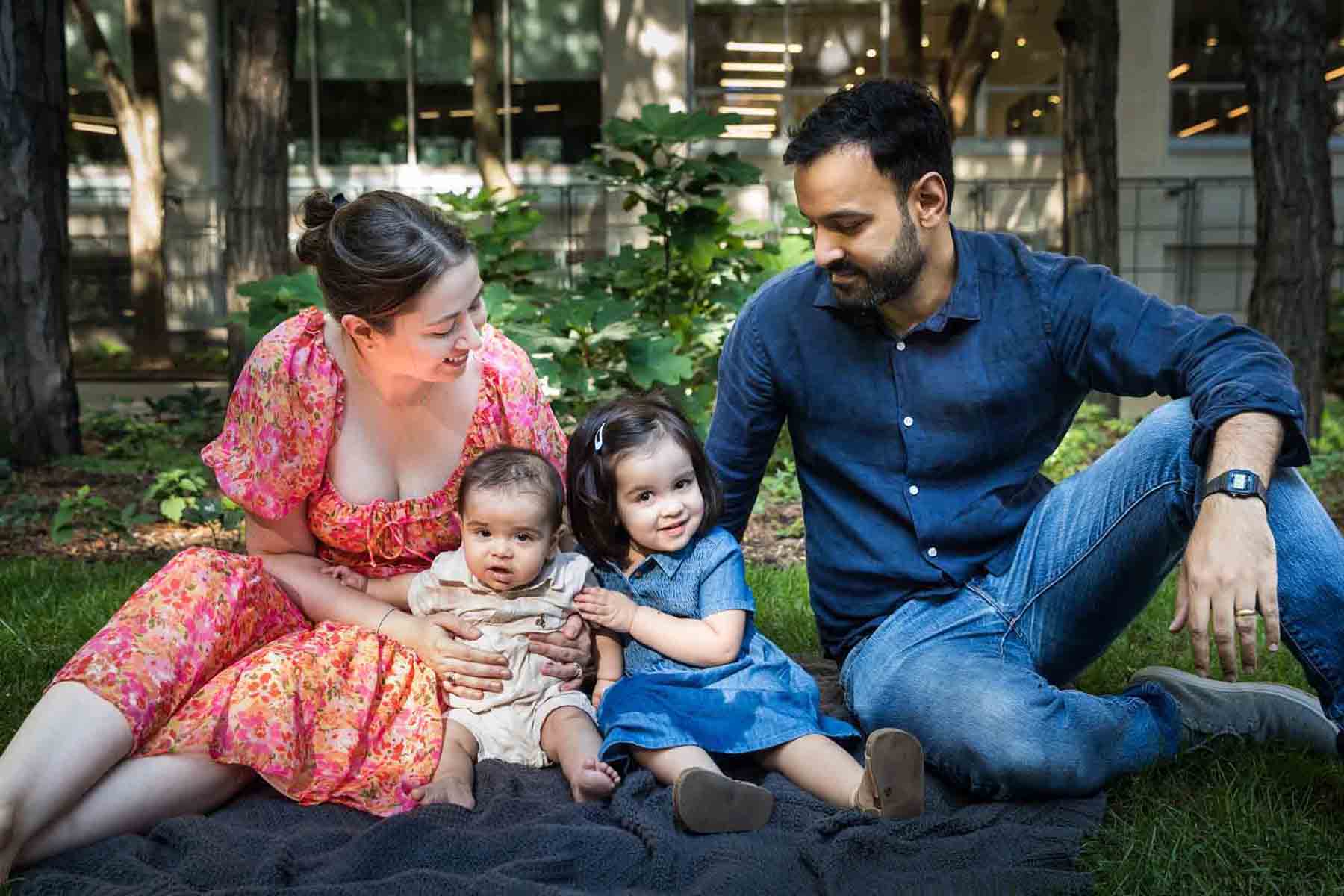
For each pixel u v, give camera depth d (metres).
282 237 8.92
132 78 14.77
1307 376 8.16
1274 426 2.36
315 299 5.82
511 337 5.61
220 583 2.58
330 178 14.79
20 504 6.44
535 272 7.63
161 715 2.43
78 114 14.77
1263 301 8.24
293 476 2.80
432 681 2.82
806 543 3.12
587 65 14.66
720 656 2.82
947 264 2.76
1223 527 2.28
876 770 2.41
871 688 2.79
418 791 2.55
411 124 14.77
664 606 2.93
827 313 2.89
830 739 2.68
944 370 2.80
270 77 8.74
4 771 2.19
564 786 2.69
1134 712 2.71
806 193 2.58
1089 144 9.66
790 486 6.79
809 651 4.01
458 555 2.93
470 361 2.94
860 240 2.57
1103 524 2.70
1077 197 9.76
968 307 2.76
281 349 2.77
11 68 7.62
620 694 2.75
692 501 2.92
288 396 2.77
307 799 2.55
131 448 8.58
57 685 2.35
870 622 2.97
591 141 14.76
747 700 2.72
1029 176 14.27
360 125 14.78
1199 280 14.08
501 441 2.99
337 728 2.63
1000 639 2.81
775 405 3.04
